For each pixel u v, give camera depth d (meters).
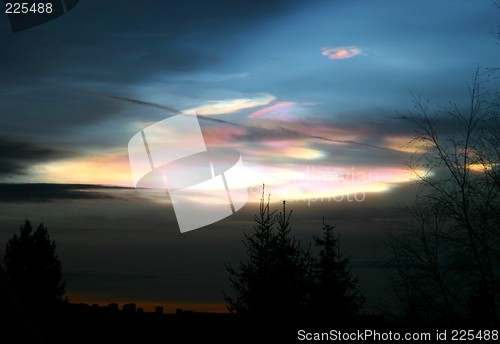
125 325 24.05
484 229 8.39
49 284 25.27
